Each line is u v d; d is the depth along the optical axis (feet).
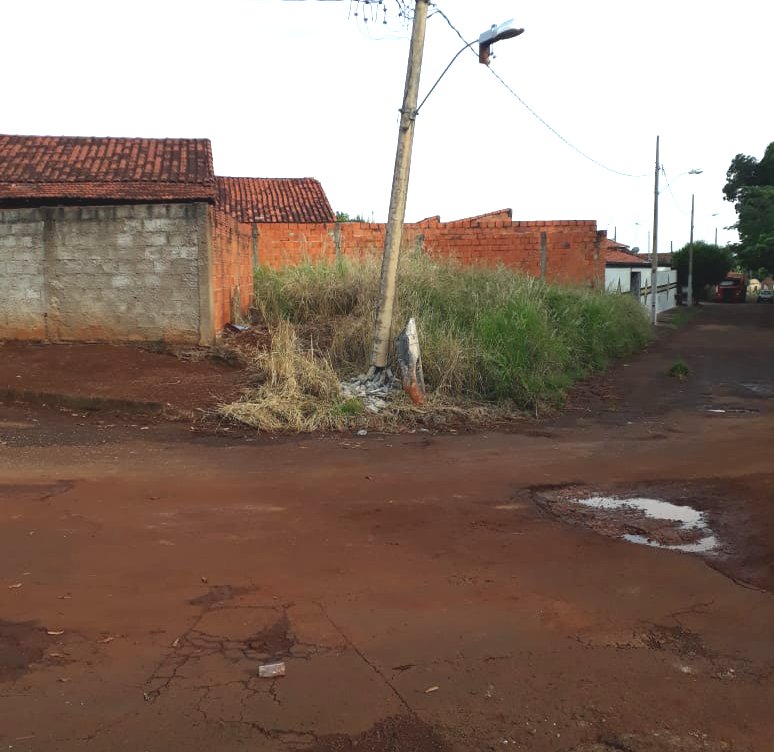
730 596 14.52
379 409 32.91
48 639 12.13
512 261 73.82
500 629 12.96
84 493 20.07
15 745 9.36
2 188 47.03
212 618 13.08
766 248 110.01
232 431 29.45
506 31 31.78
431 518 19.07
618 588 14.85
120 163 52.16
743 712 10.53
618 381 46.88
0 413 30.32
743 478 23.02
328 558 16.08
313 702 10.54
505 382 36.52
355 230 70.38
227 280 44.98
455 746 9.62
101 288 40.57
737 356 59.31
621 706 10.63
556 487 22.41
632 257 132.98
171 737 9.64
